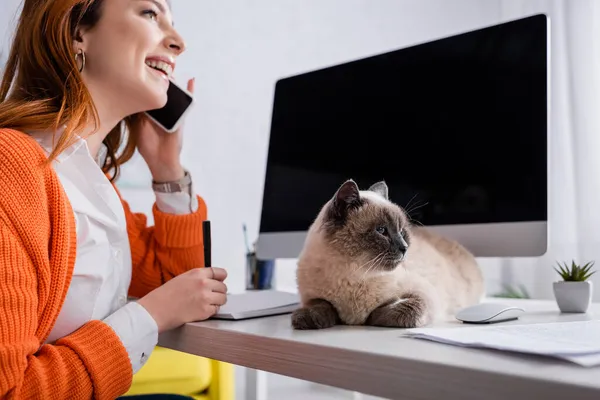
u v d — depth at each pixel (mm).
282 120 1425
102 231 898
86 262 844
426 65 1196
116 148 1271
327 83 1348
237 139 2461
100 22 950
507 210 1055
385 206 959
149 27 969
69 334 778
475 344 522
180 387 1699
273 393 2453
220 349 743
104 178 933
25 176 711
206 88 2367
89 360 699
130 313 799
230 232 2404
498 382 415
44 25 916
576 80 2639
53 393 658
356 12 2881
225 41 2432
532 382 396
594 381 381
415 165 1186
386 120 1237
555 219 2645
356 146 1276
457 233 1113
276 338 638
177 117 1211
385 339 617
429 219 1155
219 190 2387
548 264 2658
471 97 1128
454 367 445
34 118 848
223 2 2432
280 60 2615
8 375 606
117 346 737
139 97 1001
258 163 2533
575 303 959
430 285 900
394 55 1243
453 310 1010
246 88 2496
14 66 1000
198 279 875
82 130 918
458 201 1119
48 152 842
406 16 3072
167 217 1225
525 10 2855
